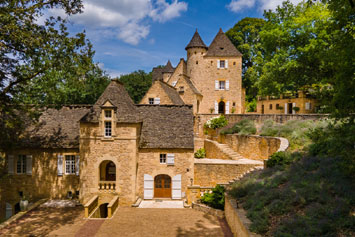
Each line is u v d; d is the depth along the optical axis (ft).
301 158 50.47
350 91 29.91
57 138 67.77
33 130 69.72
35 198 67.21
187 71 140.26
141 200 67.26
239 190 50.01
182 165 68.28
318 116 74.43
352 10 31.07
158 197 69.77
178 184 68.18
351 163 33.99
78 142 66.80
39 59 55.57
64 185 66.74
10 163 67.10
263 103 145.59
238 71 134.82
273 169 52.06
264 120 93.50
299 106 116.67
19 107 61.11
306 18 86.79
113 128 62.49
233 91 134.72
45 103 66.95
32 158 67.26
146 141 68.49
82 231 47.34
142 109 76.02
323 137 48.80
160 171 68.23
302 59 82.33
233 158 78.84
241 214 39.37
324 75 78.74
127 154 62.75
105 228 48.73
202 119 113.80
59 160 66.49
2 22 42.04
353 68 29.76
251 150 82.38
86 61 55.83
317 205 30.78
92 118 63.05
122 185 62.90
